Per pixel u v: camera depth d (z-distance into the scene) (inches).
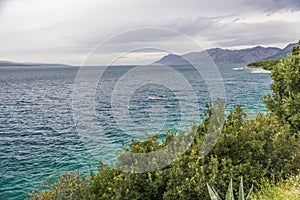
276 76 334.6
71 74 5157.5
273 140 221.0
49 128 904.3
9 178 500.7
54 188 185.8
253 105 967.6
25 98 1840.6
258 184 187.9
